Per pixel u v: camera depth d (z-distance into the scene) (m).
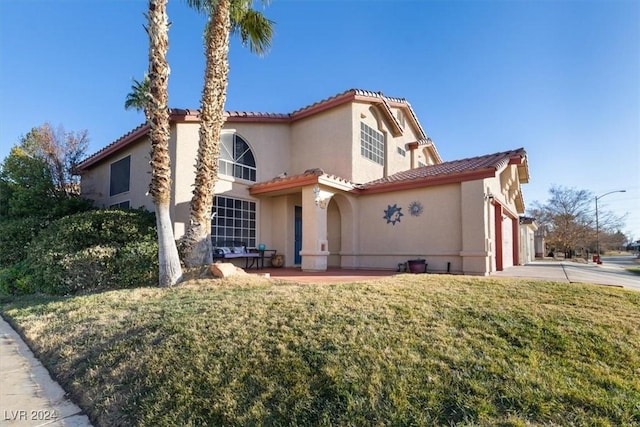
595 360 4.02
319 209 13.30
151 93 8.92
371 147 17.39
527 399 3.24
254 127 16.17
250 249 14.83
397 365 3.83
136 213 11.66
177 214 12.61
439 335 4.55
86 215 10.95
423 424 3.00
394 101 19.66
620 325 5.00
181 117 12.83
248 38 12.24
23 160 17.56
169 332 5.08
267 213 16.31
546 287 7.26
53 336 6.12
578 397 3.27
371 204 15.24
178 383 3.91
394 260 14.26
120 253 9.75
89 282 9.38
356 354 4.06
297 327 4.84
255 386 3.70
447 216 13.02
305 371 3.82
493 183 14.33
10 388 4.60
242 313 5.56
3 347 6.21
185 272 9.38
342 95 15.86
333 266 16.27
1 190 17.22
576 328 4.81
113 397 3.98
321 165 16.64
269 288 7.54
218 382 3.82
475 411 3.12
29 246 12.51
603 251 62.72
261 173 16.23
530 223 27.23
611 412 3.08
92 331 5.82
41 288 10.10
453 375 3.63
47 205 16.94
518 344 4.38
